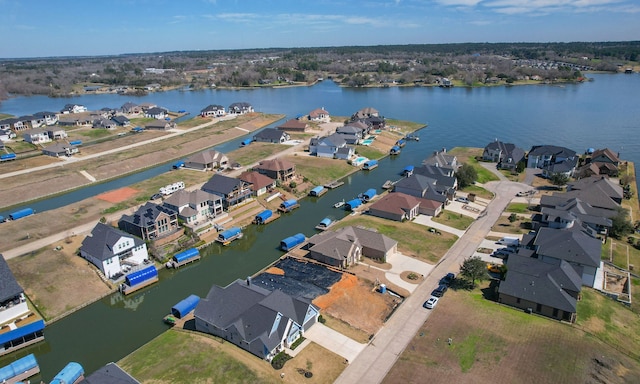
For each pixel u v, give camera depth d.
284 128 180.50
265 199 104.75
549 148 129.00
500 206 100.94
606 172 119.44
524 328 55.78
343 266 73.62
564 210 86.38
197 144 162.38
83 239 83.19
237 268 76.56
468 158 139.25
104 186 122.50
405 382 47.22
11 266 73.38
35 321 59.75
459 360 50.22
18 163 136.12
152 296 68.75
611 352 51.53
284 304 56.47
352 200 103.25
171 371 48.47
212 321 55.62
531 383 46.28
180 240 83.75
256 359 50.81
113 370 46.31
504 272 66.75
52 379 51.06
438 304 62.25
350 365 50.25
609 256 74.81
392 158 145.88
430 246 80.81
